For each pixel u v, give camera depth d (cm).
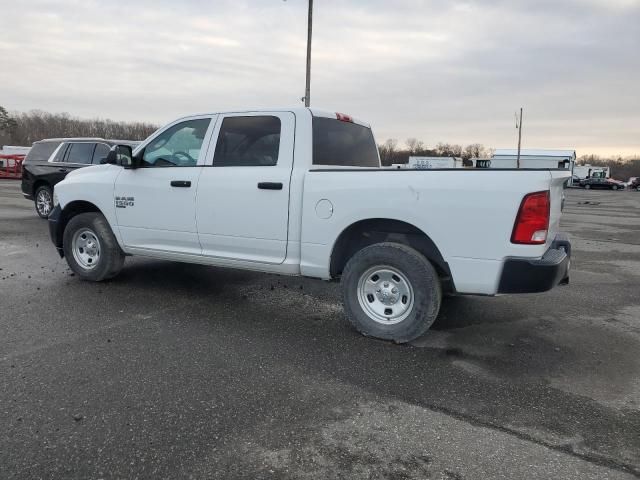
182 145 536
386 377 362
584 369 385
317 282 647
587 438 286
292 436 281
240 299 559
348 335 450
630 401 332
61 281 612
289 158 470
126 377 349
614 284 684
